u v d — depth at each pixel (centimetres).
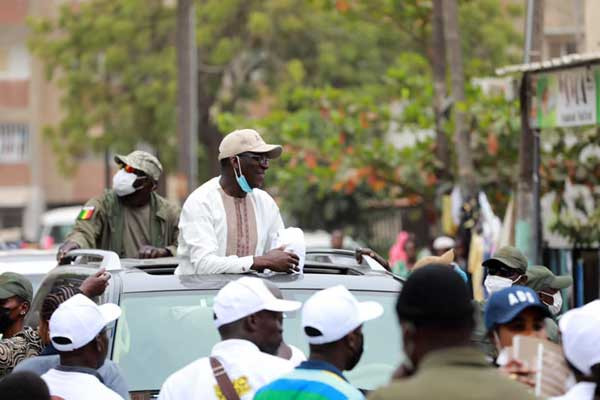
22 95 9962
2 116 9944
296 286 1426
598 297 2931
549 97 2623
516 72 2681
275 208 1620
